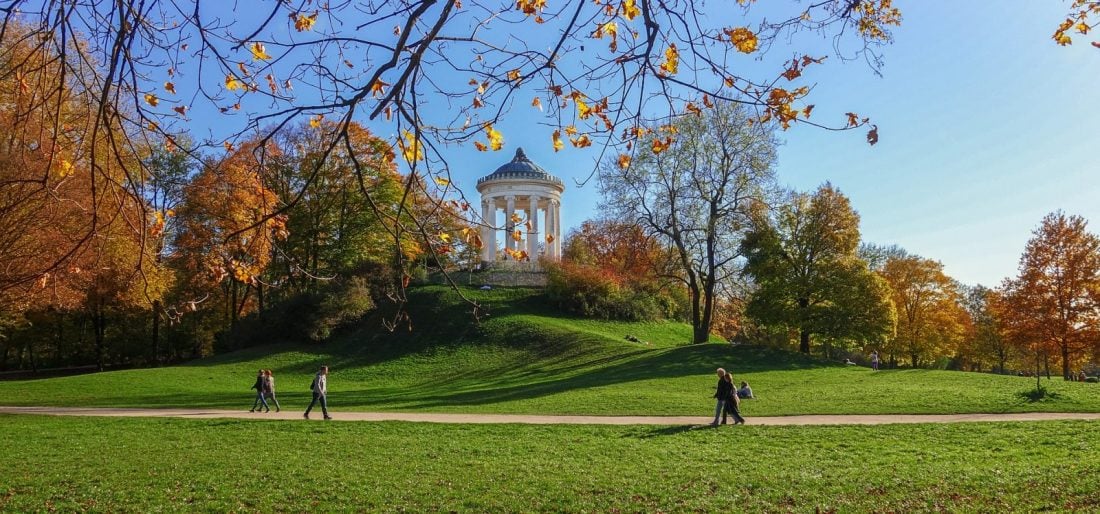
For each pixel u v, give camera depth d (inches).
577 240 2842.0
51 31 182.7
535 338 1937.7
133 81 187.2
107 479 534.6
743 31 202.7
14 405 1172.5
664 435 740.0
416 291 2288.4
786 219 1819.6
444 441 713.6
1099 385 1101.7
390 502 464.8
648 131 233.9
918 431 725.9
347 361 1893.5
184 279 1731.1
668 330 2282.2
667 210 1685.5
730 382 800.9
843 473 532.4
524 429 788.0
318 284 2159.2
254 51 191.0
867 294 1720.0
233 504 460.1
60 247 469.7
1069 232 1551.4
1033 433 690.8
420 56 187.5
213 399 1264.8
